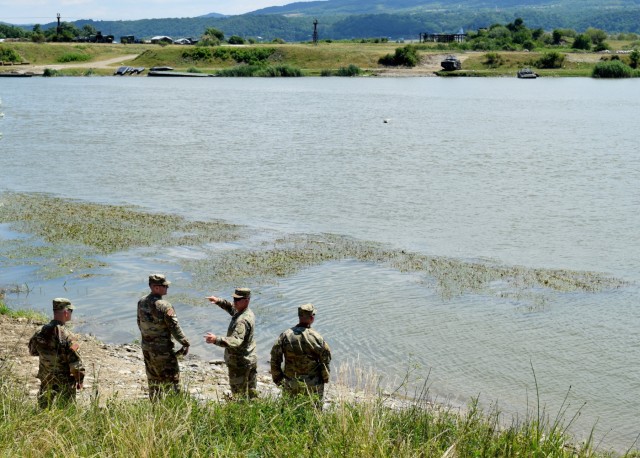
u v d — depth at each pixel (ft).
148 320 35.35
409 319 57.00
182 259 74.13
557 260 74.33
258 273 69.41
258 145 170.81
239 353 36.09
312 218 94.12
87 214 94.68
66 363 33.86
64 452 25.81
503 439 28.58
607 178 125.49
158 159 147.23
